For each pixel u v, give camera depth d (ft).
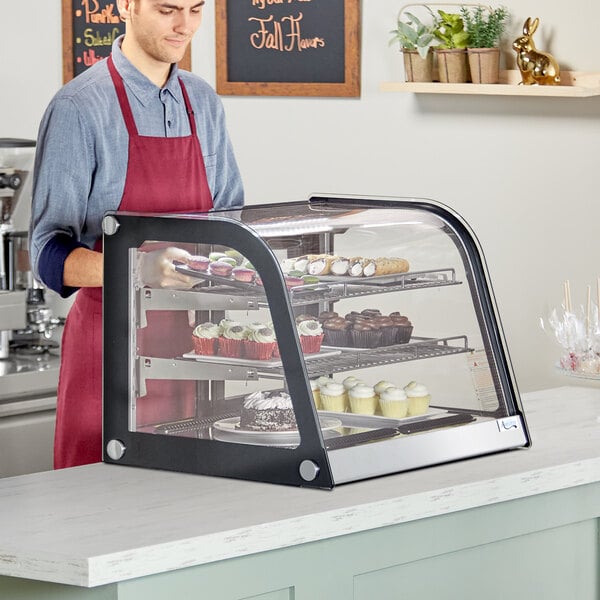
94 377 10.16
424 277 8.41
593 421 9.39
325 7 14.24
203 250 7.84
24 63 16.44
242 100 15.03
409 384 8.22
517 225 13.14
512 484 7.84
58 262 9.76
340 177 14.44
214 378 7.89
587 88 11.89
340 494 7.36
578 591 8.51
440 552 7.70
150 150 10.31
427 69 13.16
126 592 6.45
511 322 13.35
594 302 12.60
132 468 8.13
